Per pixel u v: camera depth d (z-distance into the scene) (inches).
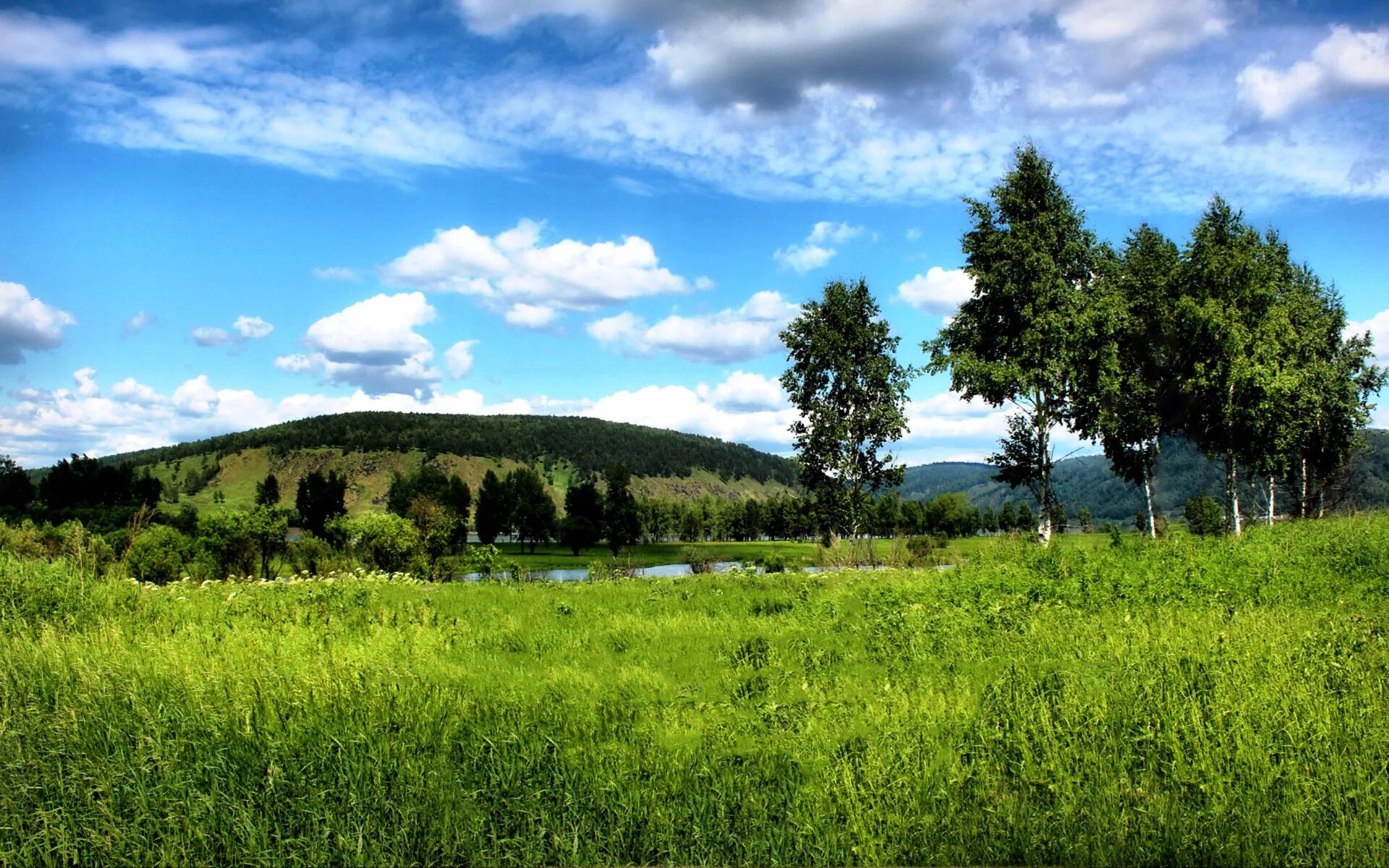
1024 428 1429.6
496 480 5620.1
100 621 498.0
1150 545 877.8
